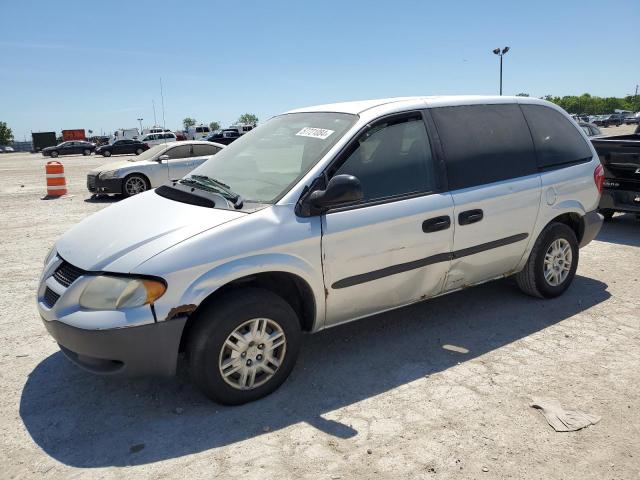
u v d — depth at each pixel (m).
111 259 3.00
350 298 3.54
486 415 3.07
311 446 2.82
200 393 3.38
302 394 3.34
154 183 12.29
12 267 6.28
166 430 3.00
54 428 3.05
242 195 3.45
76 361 3.10
